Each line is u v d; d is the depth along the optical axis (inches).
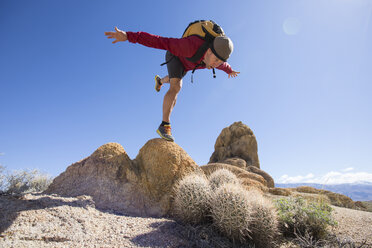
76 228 103.2
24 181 206.4
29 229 93.4
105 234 104.7
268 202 132.5
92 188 147.0
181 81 167.0
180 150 174.1
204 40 134.7
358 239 148.8
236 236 119.0
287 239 147.8
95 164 157.8
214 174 175.9
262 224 122.2
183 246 106.7
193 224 130.7
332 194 313.1
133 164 169.2
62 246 86.6
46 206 116.8
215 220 125.0
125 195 147.3
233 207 117.1
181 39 132.0
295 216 158.1
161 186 157.9
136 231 112.5
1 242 80.5
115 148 168.6
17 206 110.0
